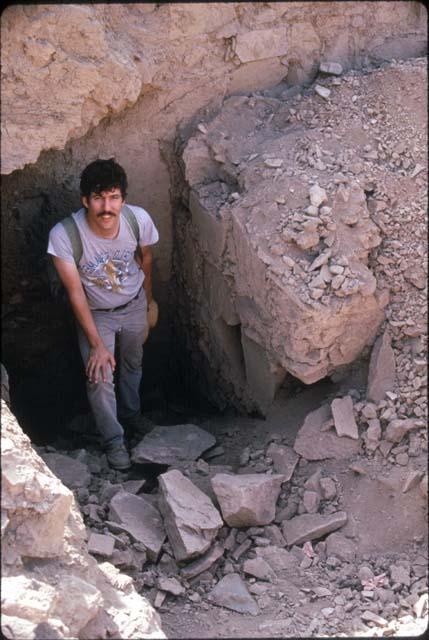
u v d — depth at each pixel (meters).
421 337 4.48
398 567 4.01
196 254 5.11
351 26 5.26
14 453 3.31
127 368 5.06
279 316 4.48
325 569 4.05
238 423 5.00
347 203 4.52
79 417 5.39
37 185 5.18
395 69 4.99
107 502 4.21
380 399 4.44
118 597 3.52
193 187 4.95
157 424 5.41
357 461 4.36
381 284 4.55
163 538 4.02
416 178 4.71
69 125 4.44
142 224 4.63
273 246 4.44
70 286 4.52
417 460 4.27
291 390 4.86
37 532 3.28
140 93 4.93
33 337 5.82
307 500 4.25
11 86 4.28
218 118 5.01
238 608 3.82
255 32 5.03
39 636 3.01
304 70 5.23
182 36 4.88
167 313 5.64
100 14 4.59
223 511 4.11
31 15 4.21
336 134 4.84
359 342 4.54
